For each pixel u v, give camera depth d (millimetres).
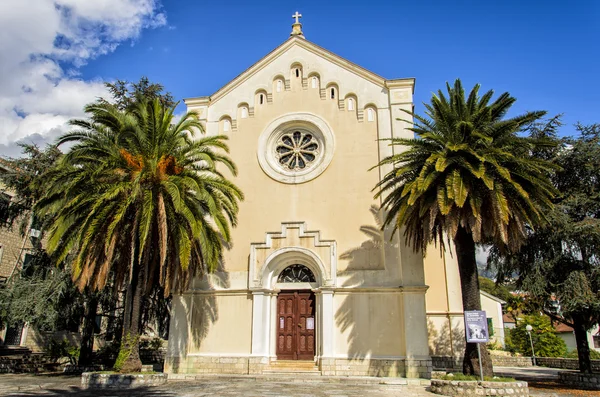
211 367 20141
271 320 20953
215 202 18625
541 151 21016
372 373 18859
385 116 22578
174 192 16344
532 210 16547
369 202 21359
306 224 21453
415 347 18672
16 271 25062
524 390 14547
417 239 18766
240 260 21734
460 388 14539
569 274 18500
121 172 17141
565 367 30859
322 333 19594
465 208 16359
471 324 15703
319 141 23078
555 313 20734
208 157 18266
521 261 20453
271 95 23984
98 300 24156
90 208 17250
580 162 20344
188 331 20734
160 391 15008
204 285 21516
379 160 21891
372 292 19953
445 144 16594
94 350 32094
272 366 19922
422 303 19156
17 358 25188
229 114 24203
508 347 39281
